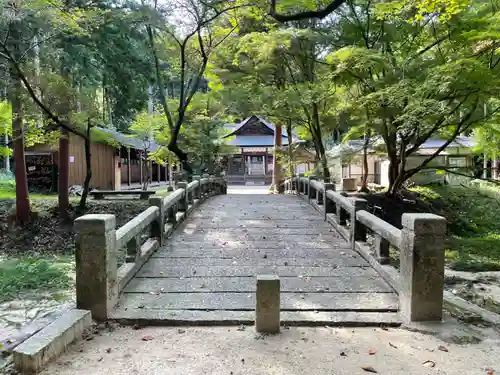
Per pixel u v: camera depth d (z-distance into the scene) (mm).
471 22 8359
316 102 11602
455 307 3988
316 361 3031
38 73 11320
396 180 12547
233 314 3881
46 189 19688
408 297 3744
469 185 17078
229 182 34562
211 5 10672
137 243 5199
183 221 8469
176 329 3652
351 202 6332
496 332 3529
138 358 3076
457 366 2955
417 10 8844
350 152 14680
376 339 3416
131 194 16406
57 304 4664
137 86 13344
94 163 20484
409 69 9727
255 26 13625
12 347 3256
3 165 25141
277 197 13430
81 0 10805
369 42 11102
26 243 11523
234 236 7121
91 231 3742
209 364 2984
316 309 3996
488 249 9656
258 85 13250
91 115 12609
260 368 2926
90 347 3273
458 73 7684
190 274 5074
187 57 14008
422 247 3664
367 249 5777
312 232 7457
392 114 9648
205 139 17688
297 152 16438
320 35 11117
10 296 5102
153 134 19672
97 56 12102
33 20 9516
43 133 13219
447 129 11406
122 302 4160
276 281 3557
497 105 10672
